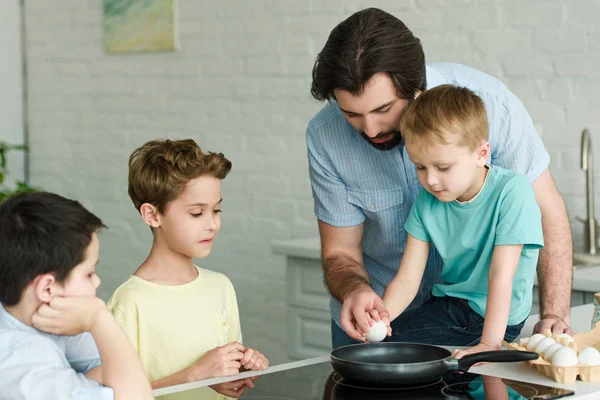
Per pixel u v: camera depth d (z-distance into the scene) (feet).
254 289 12.50
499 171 5.23
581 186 9.34
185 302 5.61
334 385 4.34
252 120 12.32
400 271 5.57
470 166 4.98
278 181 12.08
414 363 4.13
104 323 3.81
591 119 9.23
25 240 3.69
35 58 15.46
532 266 5.30
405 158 6.03
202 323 5.65
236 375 4.64
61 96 15.06
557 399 3.97
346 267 6.16
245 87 12.35
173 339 5.52
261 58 12.12
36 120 15.56
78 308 3.78
